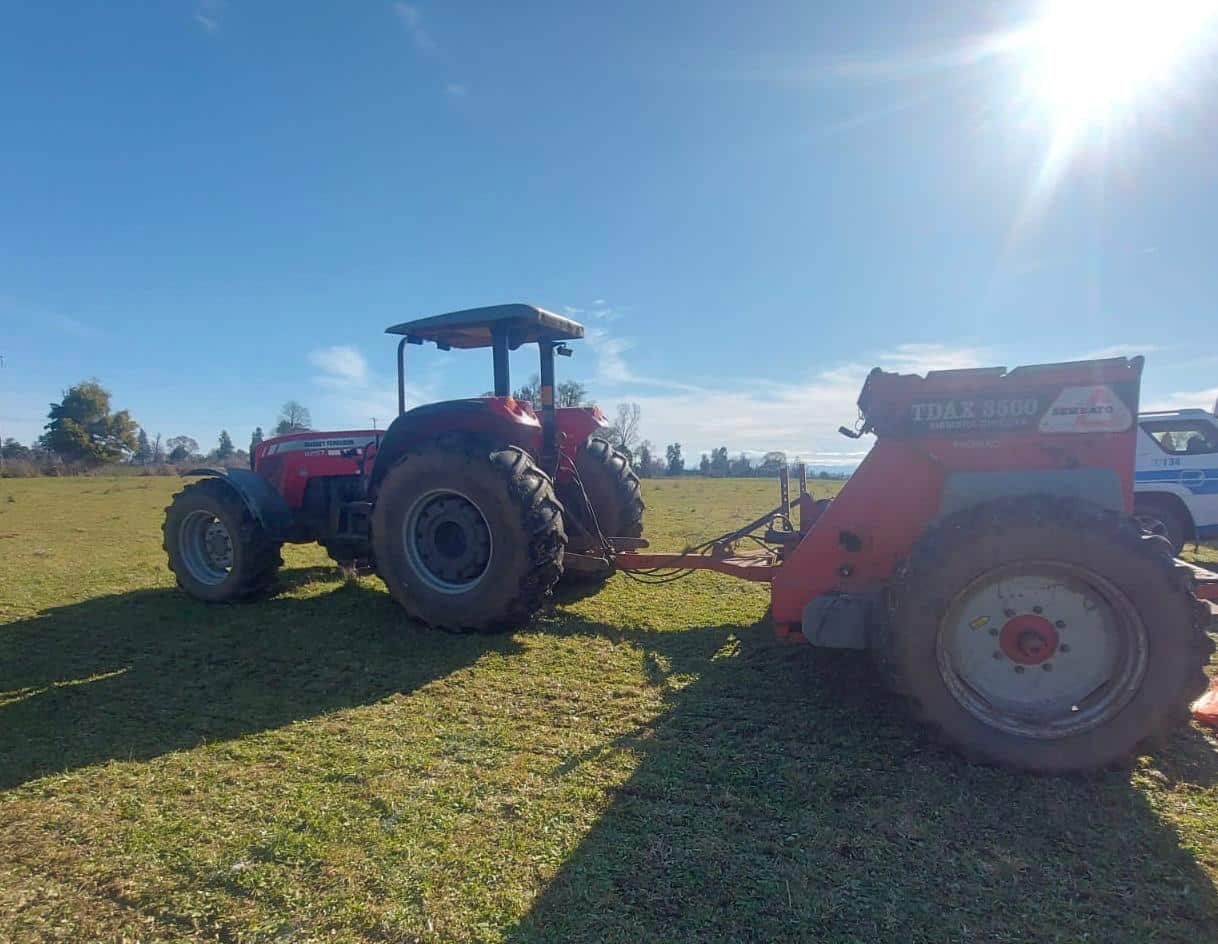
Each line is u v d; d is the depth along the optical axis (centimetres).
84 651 435
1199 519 726
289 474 588
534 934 183
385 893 200
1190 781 260
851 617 313
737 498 1736
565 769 272
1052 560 268
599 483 597
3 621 506
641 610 510
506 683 367
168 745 300
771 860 213
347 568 627
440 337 540
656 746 291
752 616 492
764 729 307
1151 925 185
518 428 470
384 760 281
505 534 434
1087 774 263
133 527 1152
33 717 334
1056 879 204
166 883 207
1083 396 297
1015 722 271
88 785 266
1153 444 739
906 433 319
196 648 436
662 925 186
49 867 216
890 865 211
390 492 461
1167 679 257
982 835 226
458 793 254
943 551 276
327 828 232
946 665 278
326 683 373
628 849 219
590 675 378
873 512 327
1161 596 258
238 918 192
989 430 308
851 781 261
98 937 186
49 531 1091
